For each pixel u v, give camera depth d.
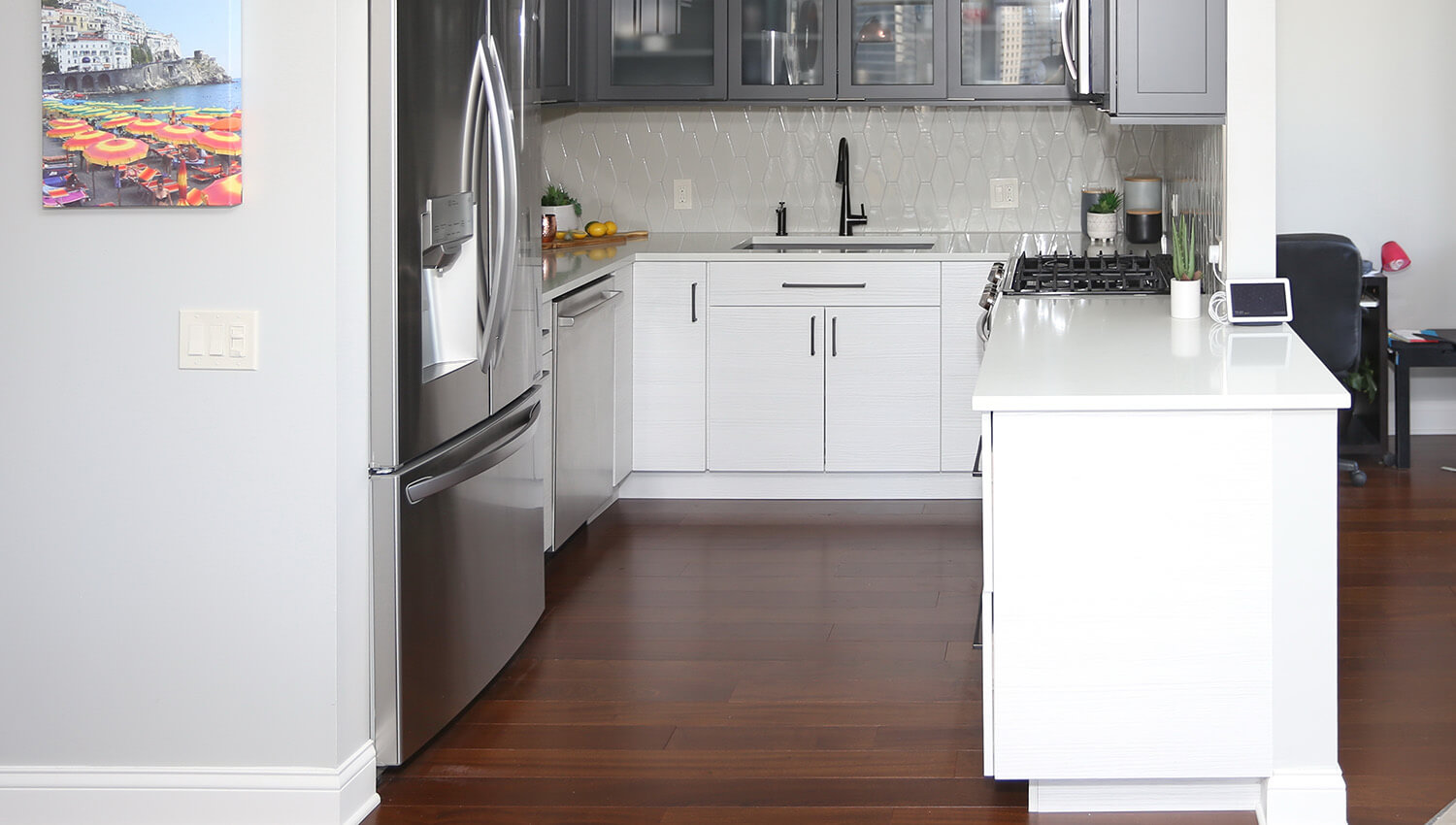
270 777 2.75
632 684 3.46
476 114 3.09
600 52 5.31
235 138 2.61
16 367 2.71
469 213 3.09
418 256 2.87
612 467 4.95
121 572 2.74
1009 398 2.60
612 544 4.68
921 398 5.09
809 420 5.15
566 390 4.37
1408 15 5.79
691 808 2.80
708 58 5.29
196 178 2.62
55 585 2.75
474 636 3.26
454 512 3.12
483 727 3.21
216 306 2.67
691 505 5.21
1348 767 2.92
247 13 2.61
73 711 2.77
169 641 2.75
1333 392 2.57
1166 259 4.52
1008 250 5.09
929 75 5.22
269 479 2.71
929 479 5.21
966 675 3.48
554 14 5.00
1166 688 2.67
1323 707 2.65
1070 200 5.56
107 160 2.62
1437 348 5.42
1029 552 2.66
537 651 3.69
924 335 5.05
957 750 3.05
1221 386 2.65
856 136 5.62
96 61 2.61
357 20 2.70
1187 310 3.55
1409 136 5.84
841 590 4.17
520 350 3.52
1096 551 2.64
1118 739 2.69
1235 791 2.76
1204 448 2.61
